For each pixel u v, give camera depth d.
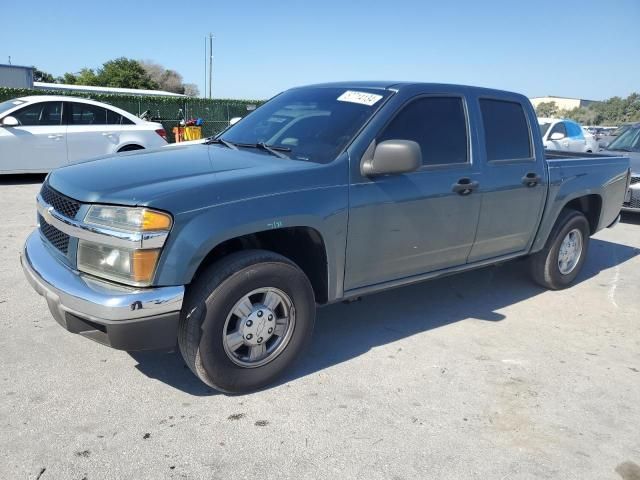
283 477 2.66
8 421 2.97
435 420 3.20
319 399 3.35
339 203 3.45
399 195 3.75
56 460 2.69
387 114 3.77
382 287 3.92
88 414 3.07
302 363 3.80
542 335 4.51
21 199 8.85
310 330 3.53
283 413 3.18
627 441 3.11
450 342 4.26
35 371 3.49
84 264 2.99
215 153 3.80
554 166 5.07
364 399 3.38
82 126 10.62
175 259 2.86
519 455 2.94
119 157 3.74
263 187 3.18
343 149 3.56
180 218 2.87
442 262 4.29
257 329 3.27
